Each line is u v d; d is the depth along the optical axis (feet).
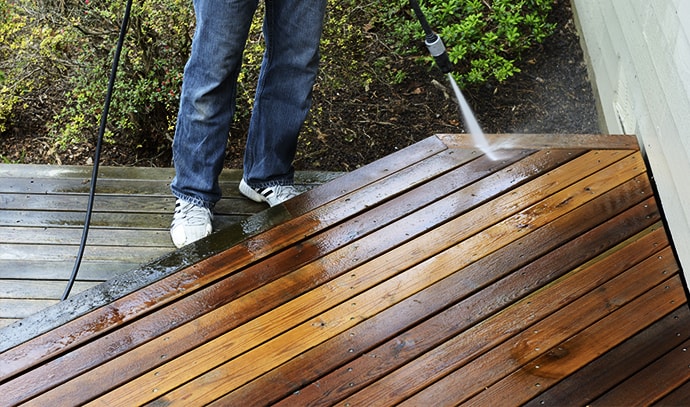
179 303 7.06
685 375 6.17
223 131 8.25
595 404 5.97
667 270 7.14
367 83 12.56
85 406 6.15
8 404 6.16
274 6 7.86
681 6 7.61
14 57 12.98
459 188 8.26
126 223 8.84
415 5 8.45
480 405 5.99
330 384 6.22
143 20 11.41
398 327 6.68
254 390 6.21
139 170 9.70
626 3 9.73
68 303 7.10
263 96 8.41
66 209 9.03
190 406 6.11
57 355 6.58
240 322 6.82
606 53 10.84
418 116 12.00
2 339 6.73
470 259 7.35
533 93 12.06
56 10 12.09
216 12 7.47
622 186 8.20
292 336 6.65
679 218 7.54
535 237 7.57
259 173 8.84
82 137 12.30
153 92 11.51
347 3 13.35
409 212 7.97
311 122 12.10
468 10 12.67
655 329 6.57
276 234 7.77
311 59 8.18
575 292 6.95
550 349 6.42
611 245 7.45
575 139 8.96
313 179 9.50
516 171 8.48
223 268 7.40
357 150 11.64
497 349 6.45
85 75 11.95
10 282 8.01
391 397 6.09
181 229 8.39
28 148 12.53
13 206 9.05
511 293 6.97
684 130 7.43
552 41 12.77
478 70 12.16
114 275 8.12
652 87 8.54
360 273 7.26
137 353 6.58
